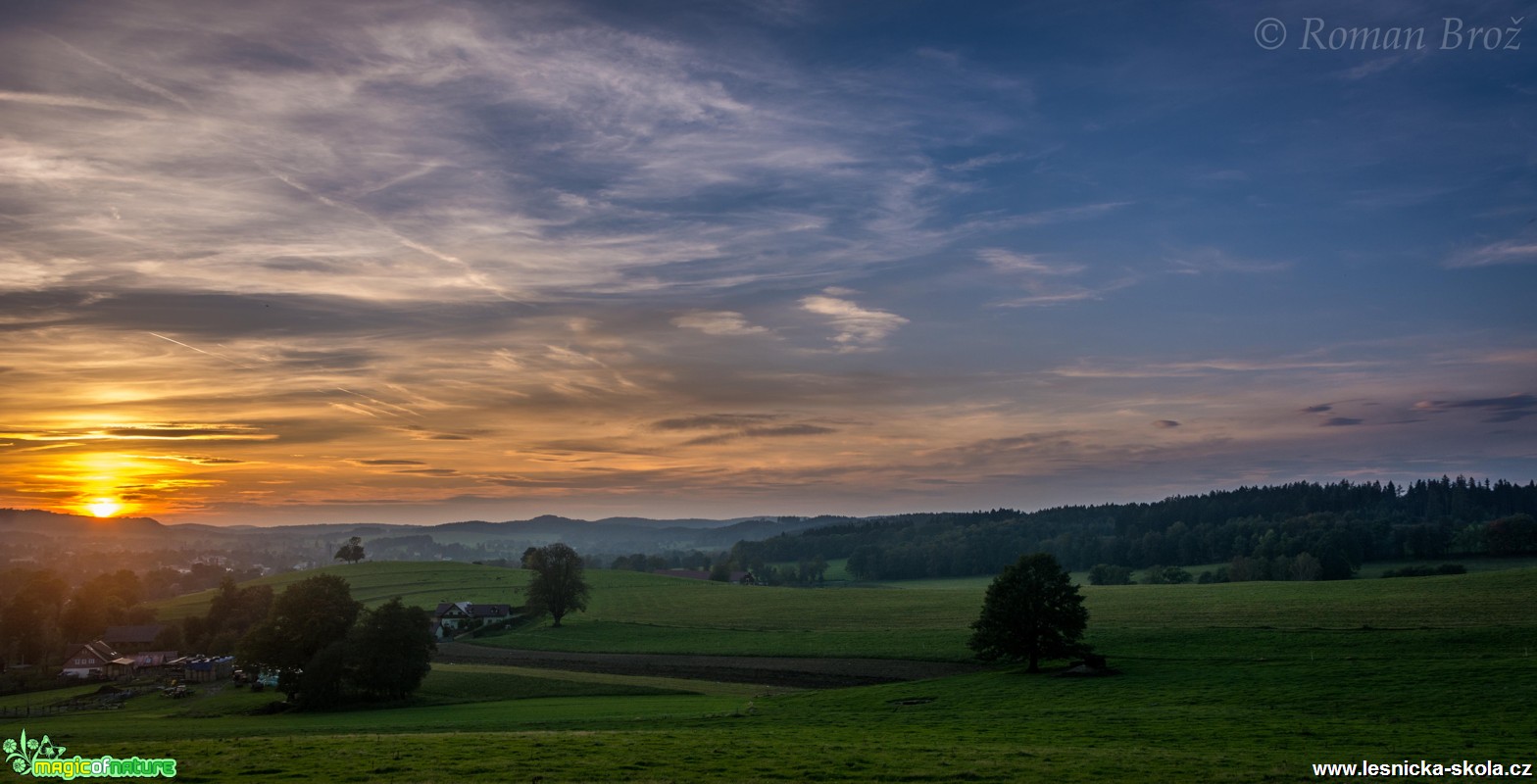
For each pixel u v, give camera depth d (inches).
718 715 2773.1
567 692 3759.8
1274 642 3782.0
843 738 1985.7
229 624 6604.3
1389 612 4315.9
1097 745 1941.4
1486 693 2561.5
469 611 7224.4
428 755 1596.9
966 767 1562.5
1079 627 3570.4
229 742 1839.3
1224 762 1673.2
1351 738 2015.3
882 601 6993.1
